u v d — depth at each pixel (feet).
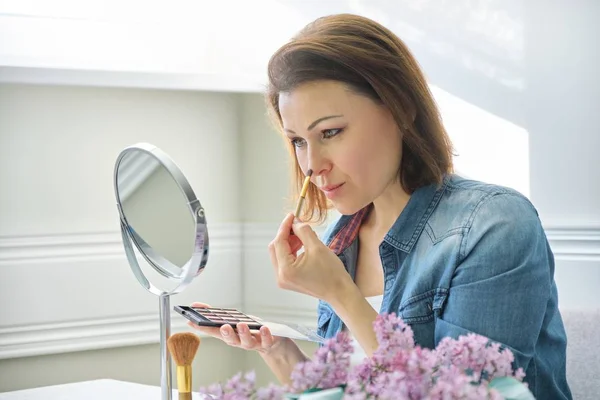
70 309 10.23
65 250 10.21
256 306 11.40
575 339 7.29
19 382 10.00
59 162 10.21
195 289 11.10
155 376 10.85
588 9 8.75
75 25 10.05
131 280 10.62
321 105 5.09
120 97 10.61
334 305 5.10
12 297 9.91
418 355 3.07
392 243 5.50
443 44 9.63
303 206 6.27
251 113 11.37
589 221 8.78
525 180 9.18
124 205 5.28
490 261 5.03
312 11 10.32
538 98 9.07
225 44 10.64
